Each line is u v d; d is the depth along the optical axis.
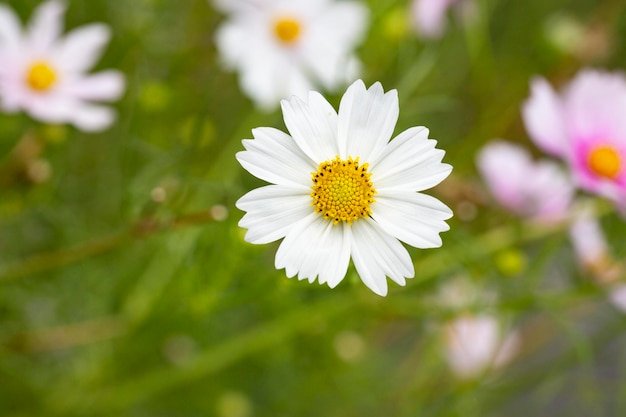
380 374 0.89
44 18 0.70
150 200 0.65
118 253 0.76
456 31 0.88
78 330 0.76
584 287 0.71
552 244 0.70
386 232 0.55
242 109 0.81
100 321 0.76
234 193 0.64
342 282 0.62
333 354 0.83
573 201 0.79
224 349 0.75
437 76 0.92
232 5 0.77
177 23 0.85
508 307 0.70
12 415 0.79
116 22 0.79
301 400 0.88
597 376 0.86
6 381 0.78
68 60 0.71
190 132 0.67
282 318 0.73
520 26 1.02
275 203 0.55
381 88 0.56
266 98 0.76
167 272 0.74
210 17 0.85
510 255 0.71
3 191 0.71
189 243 0.70
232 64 0.77
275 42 0.78
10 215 0.73
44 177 0.71
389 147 0.56
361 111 0.56
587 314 0.80
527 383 0.77
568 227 0.73
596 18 0.93
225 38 0.77
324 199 0.55
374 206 0.56
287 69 0.78
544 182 0.75
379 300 0.70
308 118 0.55
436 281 0.74
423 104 0.90
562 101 0.77
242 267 0.66
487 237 0.74
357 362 0.85
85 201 0.81
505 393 0.78
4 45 0.69
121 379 0.80
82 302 0.78
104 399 0.77
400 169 0.56
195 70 0.82
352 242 0.56
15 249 0.79
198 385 0.84
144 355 0.79
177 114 0.79
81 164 0.80
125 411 0.83
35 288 0.77
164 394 0.83
